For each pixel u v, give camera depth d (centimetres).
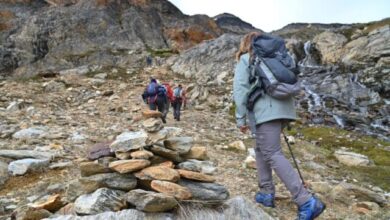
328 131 1911
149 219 442
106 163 505
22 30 5159
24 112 1786
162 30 6053
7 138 1102
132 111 2125
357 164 1256
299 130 1942
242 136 1522
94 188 480
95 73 4081
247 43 492
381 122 2322
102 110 2141
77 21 5412
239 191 708
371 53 3434
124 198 464
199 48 4372
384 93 2897
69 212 470
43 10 5862
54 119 1588
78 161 800
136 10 6062
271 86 455
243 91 475
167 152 523
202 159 581
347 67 3391
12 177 709
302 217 457
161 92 1762
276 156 473
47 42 5062
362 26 4244
